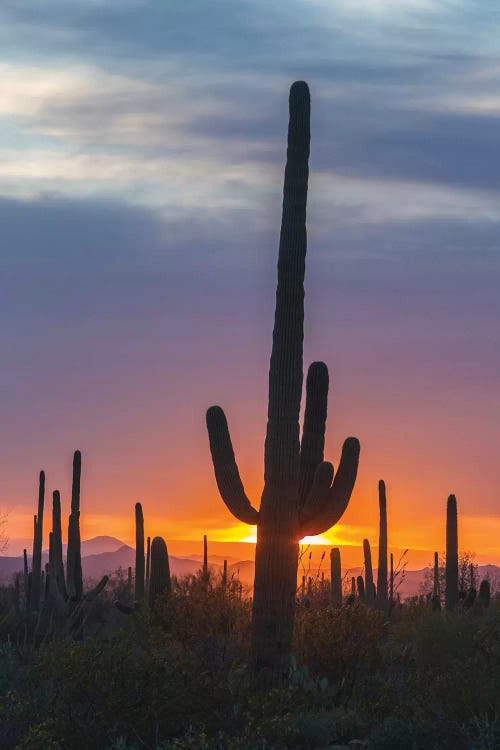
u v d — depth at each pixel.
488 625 33.84
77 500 67.50
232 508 36.81
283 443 36.41
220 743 26.50
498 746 24.14
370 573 85.69
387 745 26.23
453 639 36.12
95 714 27.81
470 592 73.81
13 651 36.59
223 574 44.47
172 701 28.39
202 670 33.38
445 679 28.52
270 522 35.97
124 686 28.33
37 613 61.06
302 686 34.72
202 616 40.47
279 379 36.84
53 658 29.97
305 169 38.41
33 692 29.47
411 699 29.67
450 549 75.62
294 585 35.75
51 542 67.69
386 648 40.56
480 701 26.86
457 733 25.44
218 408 37.78
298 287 37.41
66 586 65.31
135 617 42.50
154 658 30.30
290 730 27.39
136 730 27.97
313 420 38.50
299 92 38.78
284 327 37.16
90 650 29.62
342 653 36.91
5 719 27.80
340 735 29.36
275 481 36.22
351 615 38.22
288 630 35.31
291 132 38.66
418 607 62.59
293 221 37.84
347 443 36.91
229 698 29.78
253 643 35.41
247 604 41.66
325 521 36.28
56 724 27.48
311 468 38.16
